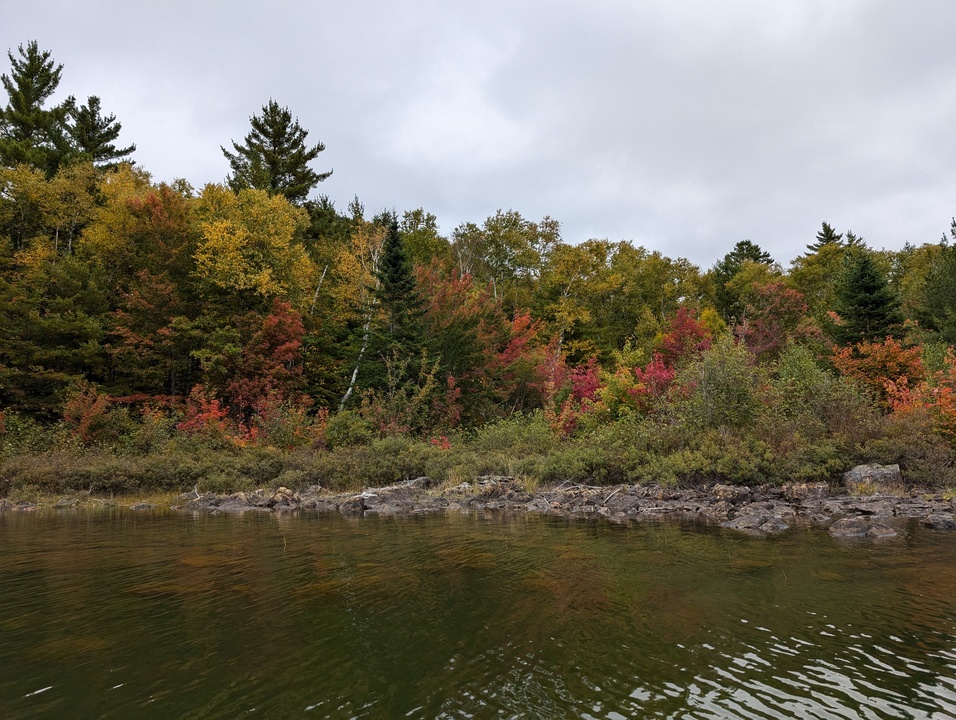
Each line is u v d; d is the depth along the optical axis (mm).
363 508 14234
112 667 4680
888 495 13203
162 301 28844
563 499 14656
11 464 17938
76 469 17688
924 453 14836
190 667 4668
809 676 4414
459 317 30766
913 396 18688
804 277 54781
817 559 7988
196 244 31688
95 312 29594
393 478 18688
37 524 12320
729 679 4383
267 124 47781
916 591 6477
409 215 55406
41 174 34094
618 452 16734
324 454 19859
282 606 6258
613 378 24125
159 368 28125
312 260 40812
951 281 31703
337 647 5074
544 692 4184
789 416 17094
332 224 47469
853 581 6898
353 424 22578
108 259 32250
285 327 29188
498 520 12211
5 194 33000
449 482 17141
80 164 36969
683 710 3898
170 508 15180
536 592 6680
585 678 4414
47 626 5656
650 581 7055
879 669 4531
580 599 6383
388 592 6758
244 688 4293
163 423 22359
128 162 44844
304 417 24578
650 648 4980
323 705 4008
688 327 29312
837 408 16969
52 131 41844
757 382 18203
